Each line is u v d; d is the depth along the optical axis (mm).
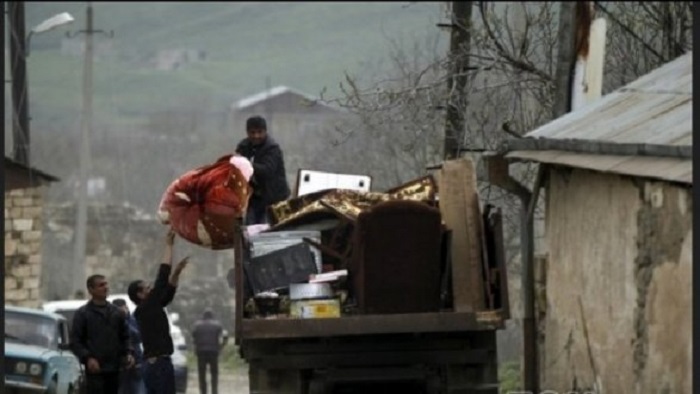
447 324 26969
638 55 42188
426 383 29000
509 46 46406
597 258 28766
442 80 40906
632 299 27281
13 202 60062
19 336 35812
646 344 26766
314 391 29172
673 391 25812
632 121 28625
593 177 28953
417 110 42125
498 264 27266
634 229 27156
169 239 30828
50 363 34906
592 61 35312
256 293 27922
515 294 55094
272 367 27688
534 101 42062
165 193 30750
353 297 27812
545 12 42812
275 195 34094
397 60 53062
